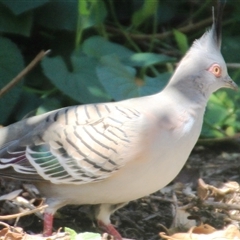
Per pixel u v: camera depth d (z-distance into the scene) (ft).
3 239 24.06
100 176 24.23
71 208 29.50
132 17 40.37
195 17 42.91
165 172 24.34
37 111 33.53
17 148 25.13
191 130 24.62
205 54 25.57
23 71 32.55
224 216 28.96
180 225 27.86
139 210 29.53
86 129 24.44
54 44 38.68
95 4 36.11
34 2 34.45
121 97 31.42
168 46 40.19
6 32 35.91
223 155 35.76
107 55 32.65
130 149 23.82
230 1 40.34
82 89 32.50
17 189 29.66
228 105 35.99
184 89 25.13
